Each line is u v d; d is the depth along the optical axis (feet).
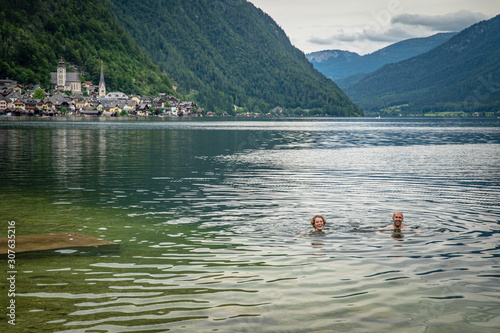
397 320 22.67
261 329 21.47
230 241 38.45
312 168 101.55
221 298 25.36
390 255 34.24
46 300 25.00
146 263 32.07
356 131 345.92
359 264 31.91
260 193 65.98
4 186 71.36
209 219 47.73
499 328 21.95
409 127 450.71
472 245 37.40
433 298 25.64
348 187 72.54
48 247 35.99
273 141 212.64
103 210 52.60
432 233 41.68
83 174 87.25
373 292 26.45
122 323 22.08
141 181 78.18
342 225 44.83
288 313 23.34
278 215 50.03
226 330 21.34
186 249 35.83
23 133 244.63
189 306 24.22
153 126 401.08
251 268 30.91
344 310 23.79
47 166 100.17
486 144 198.49
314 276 29.25
